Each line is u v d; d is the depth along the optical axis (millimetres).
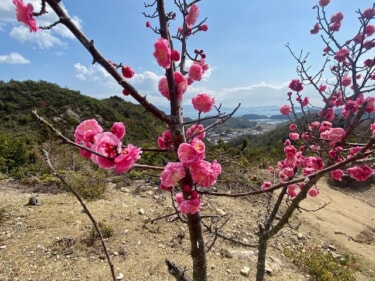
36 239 4613
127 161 948
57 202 6270
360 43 2648
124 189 7328
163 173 1136
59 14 944
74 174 7699
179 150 1150
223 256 4676
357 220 7715
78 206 6051
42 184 7492
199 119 1342
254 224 6039
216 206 6465
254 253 4875
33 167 8766
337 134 1980
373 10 2482
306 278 4559
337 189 10359
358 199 9562
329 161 2270
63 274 3838
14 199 6379
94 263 4125
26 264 3967
